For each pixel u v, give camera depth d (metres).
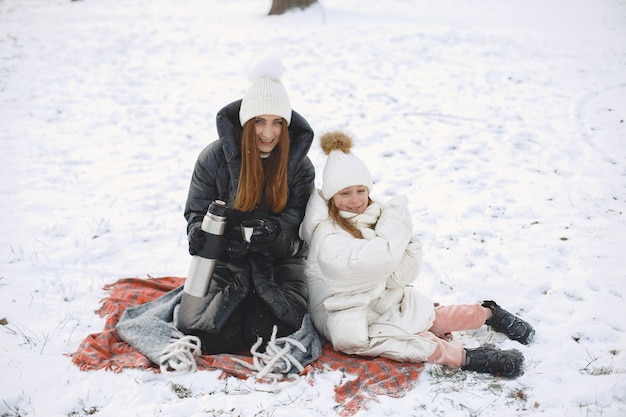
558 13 16.39
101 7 18.48
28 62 12.01
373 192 6.25
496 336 3.63
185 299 3.61
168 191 6.41
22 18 16.73
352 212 3.53
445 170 6.73
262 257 3.69
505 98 9.31
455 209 5.73
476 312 3.58
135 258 4.92
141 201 6.14
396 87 10.05
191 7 18.23
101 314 3.96
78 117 8.93
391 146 7.55
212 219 3.38
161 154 7.51
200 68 11.44
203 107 9.31
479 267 4.59
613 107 8.60
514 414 2.90
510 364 3.19
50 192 6.33
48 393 3.11
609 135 7.52
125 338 3.57
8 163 7.17
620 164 6.60
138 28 14.99
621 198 5.72
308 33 13.91
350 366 3.34
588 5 17.34
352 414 2.92
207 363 3.36
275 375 3.22
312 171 3.75
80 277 4.54
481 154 7.16
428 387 3.14
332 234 3.45
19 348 3.52
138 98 9.80
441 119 8.49
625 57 11.43
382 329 3.38
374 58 11.80
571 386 3.07
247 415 2.91
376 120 8.54
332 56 11.99
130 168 7.06
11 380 3.20
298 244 3.83
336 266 3.38
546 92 9.50
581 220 5.31
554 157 6.91
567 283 4.27
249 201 3.54
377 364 3.31
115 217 5.74
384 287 3.52
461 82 10.23
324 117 8.70
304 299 3.71
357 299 3.42
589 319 3.76
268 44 13.01
